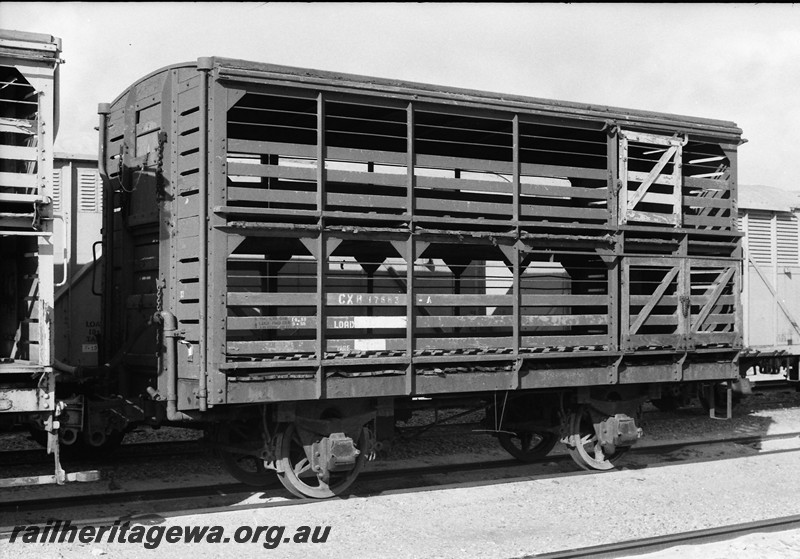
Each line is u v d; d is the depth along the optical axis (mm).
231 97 8711
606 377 11039
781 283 18094
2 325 9094
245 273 10492
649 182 11375
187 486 10180
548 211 10617
